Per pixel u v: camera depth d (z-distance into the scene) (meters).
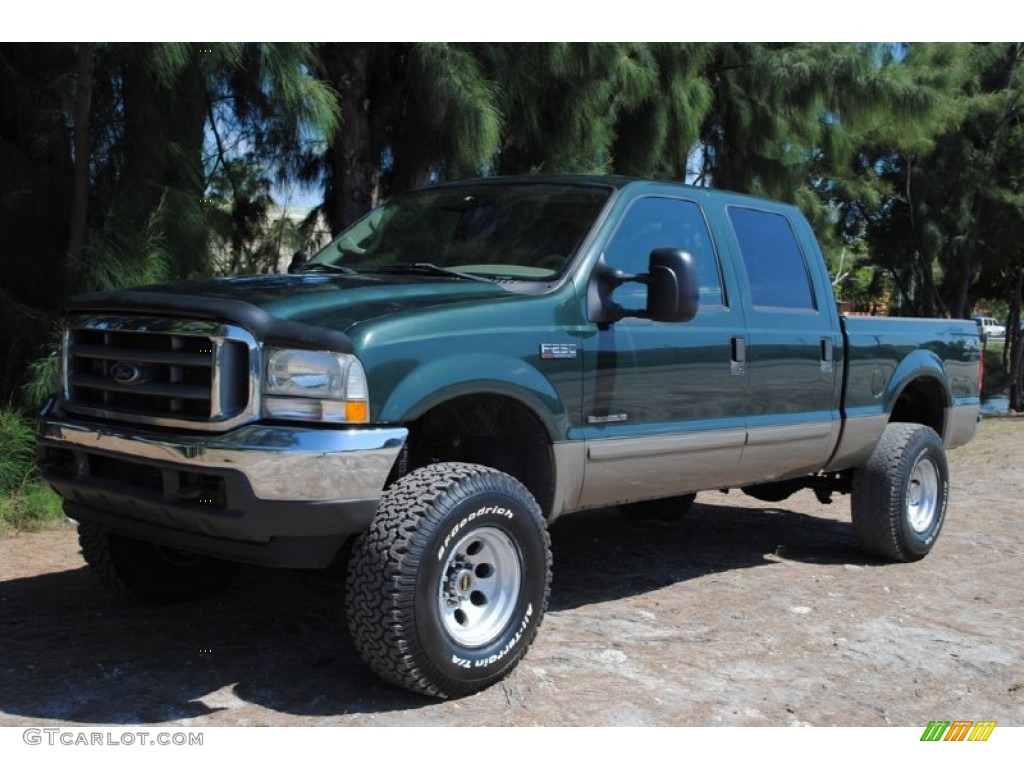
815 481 6.97
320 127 7.72
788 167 12.91
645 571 6.32
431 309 4.13
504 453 4.64
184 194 7.67
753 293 5.66
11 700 3.90
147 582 5.07
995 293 25.06
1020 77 19.30
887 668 4.66
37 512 7.01
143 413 4.00
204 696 3.99
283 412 3.77
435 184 5.80
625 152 10.84
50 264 7.59
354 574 3.85
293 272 5.30
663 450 4.99
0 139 7.54
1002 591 6.08
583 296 4.67
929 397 7.18
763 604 5.62
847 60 11.50
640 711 4.00
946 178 19.84
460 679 3.96
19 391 7.46
